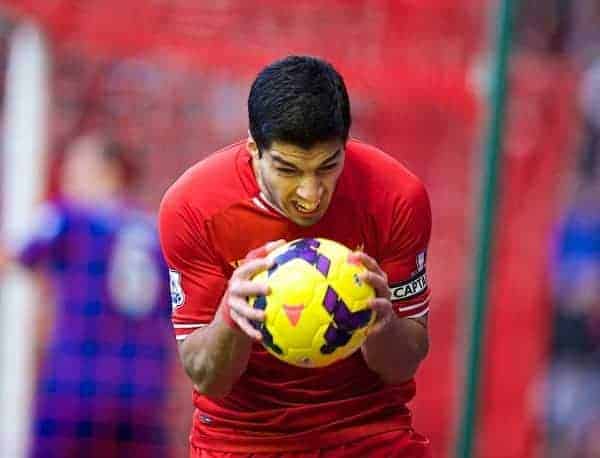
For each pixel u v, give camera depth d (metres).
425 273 16.28
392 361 15.95
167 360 28.75
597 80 36.91
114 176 28.59
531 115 29.70
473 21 28.73
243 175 15.54
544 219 30.14
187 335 16.05
